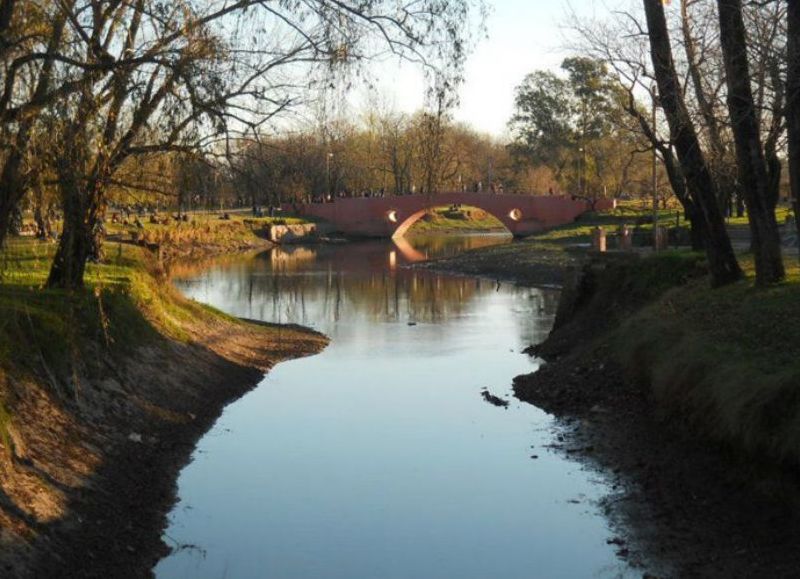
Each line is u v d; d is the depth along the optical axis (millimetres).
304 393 22969
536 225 85188
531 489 15172
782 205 60438
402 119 49188
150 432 17516
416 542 13031
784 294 18359
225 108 12219
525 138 94812
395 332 33781
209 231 74188
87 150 12227
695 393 15953
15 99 11711
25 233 17953
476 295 46219
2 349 14898
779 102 18312
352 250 79750
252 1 12102
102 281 23266
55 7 11938
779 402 13258
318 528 13562
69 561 11461
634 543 12797
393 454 17281
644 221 59500
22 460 13000
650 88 24469
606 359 22250
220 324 30391
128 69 11969
